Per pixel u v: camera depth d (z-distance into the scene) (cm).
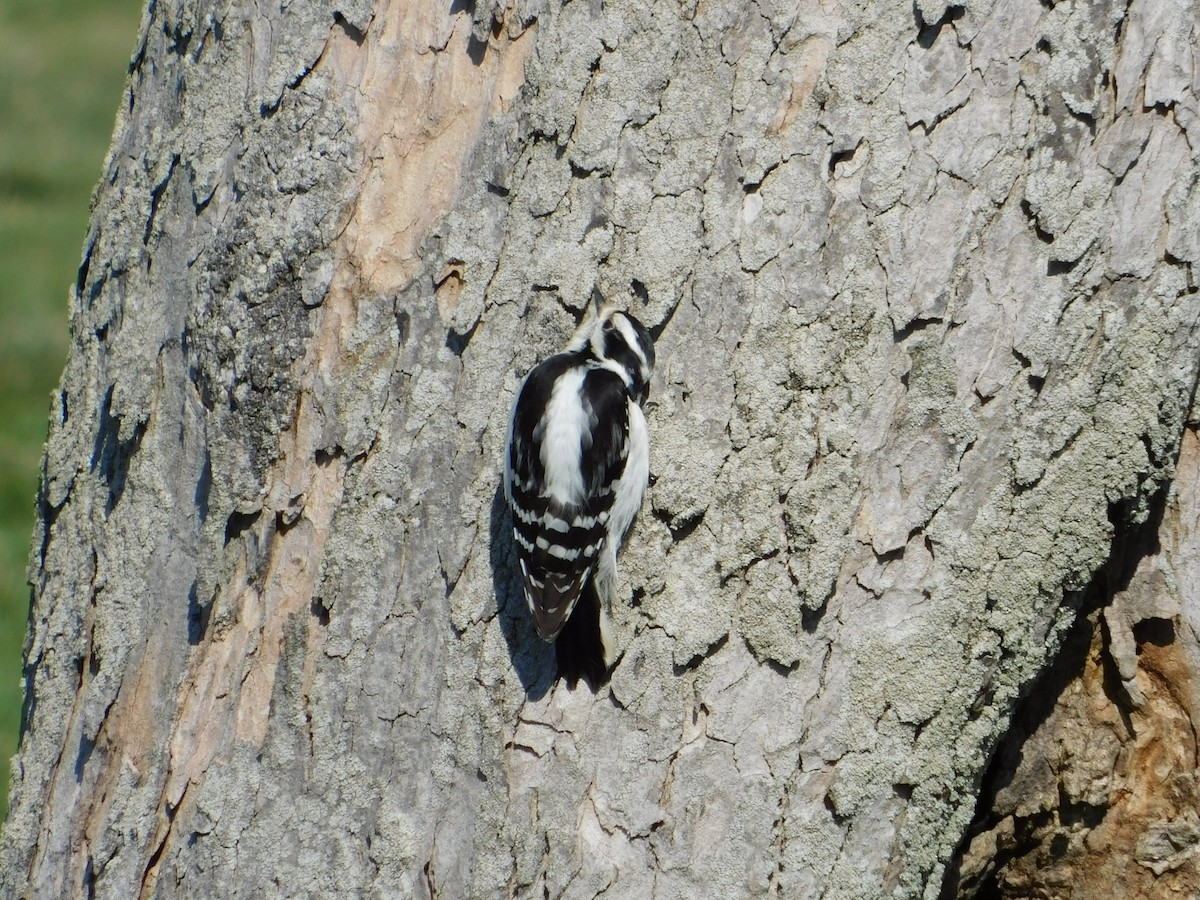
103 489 505
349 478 455
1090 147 440
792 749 429
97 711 481
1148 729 502
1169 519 482
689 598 438
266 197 468
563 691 434
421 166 467
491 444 452
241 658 459
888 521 436
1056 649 462
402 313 461
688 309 451
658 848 425
